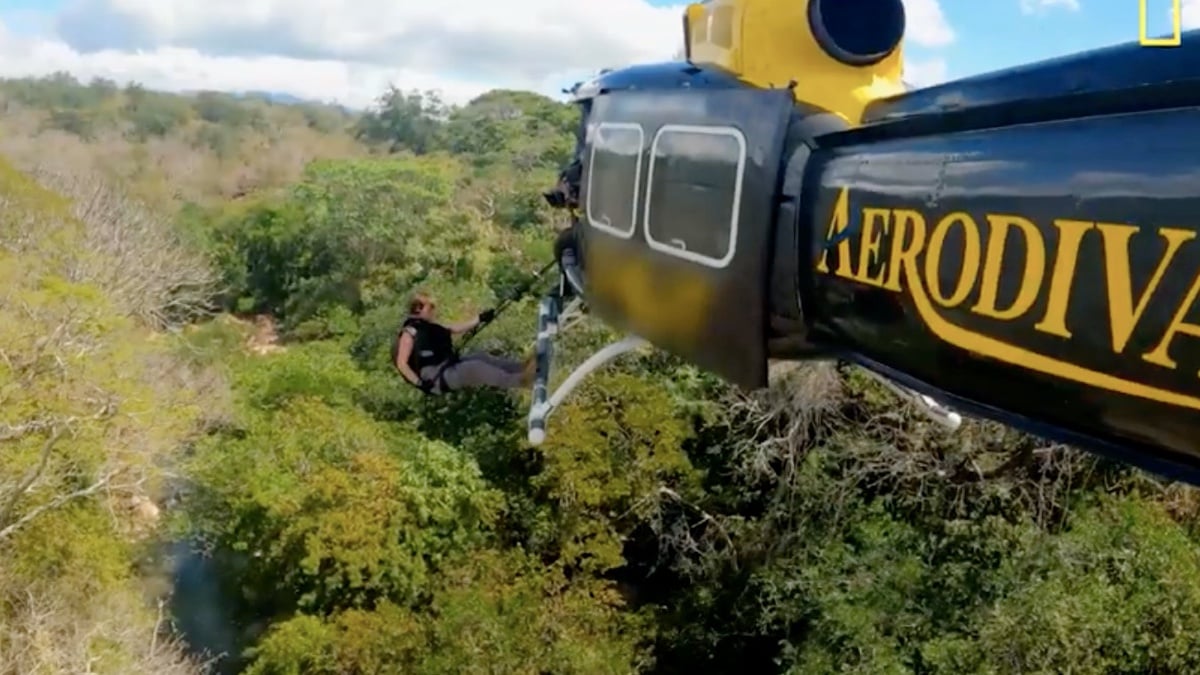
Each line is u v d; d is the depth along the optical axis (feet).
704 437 82.48
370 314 133.49
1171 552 50.62
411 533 74.64
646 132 14.11
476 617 65.46
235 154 345.72
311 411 88.53
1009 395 8.84
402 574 72.79
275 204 198.59
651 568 82.38
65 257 98.53
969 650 50.65
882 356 10.41
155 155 329.11
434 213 162.30
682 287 13.24
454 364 23.63
